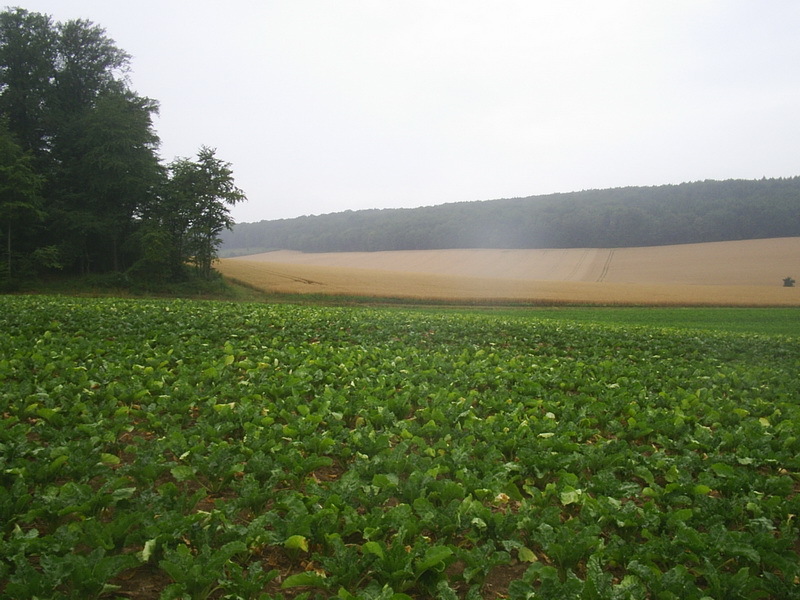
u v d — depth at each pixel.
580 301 51.28
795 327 37.16
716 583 4.39
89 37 48.94
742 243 101.06
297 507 5.18
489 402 9.27
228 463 6.07
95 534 4.49
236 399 8.95
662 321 39.31
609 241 108.56
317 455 6.70
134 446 6.39
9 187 40.59
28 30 46.06
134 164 47.25
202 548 4.37
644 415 9.02
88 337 14.02
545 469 6.57
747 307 52.41
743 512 5.79
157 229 46.09
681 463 6.97
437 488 5.73
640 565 4.50
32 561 4.58
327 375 10.36
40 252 42.72
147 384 8.91
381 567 4.41
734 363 16.28
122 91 50.88
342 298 47.75
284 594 4.49
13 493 5.06
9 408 7.71
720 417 9.19
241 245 159.12
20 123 47.19
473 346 16.22
